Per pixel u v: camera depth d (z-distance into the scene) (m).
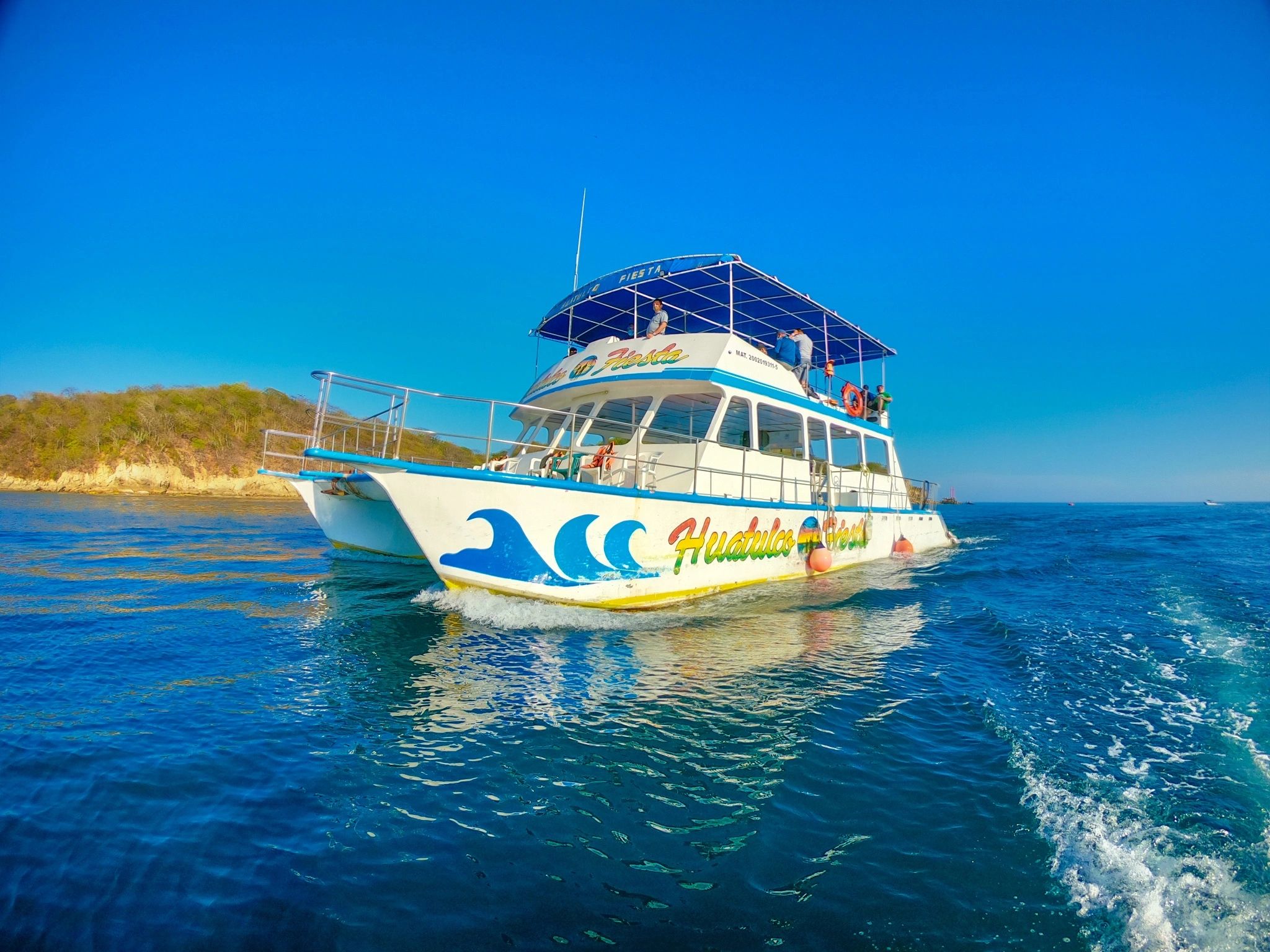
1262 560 15.77
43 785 3.54
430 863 2.90
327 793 3.53
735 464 10.34
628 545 8.60
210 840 3.04
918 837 3.14
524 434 13.20
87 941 2.38
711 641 7.07
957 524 34.19
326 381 6.97
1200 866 2.89
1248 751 4.21
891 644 7.10
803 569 11.64
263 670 5.79
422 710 4.82
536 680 5.57
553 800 3.50
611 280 11.69
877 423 15.84
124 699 4.98
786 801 3.51
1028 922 2.52
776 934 2.46
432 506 7.40
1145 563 14.83
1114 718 4.83
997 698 5.25
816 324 14.02
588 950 2.37
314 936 2.43
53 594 9.56
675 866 2.89
